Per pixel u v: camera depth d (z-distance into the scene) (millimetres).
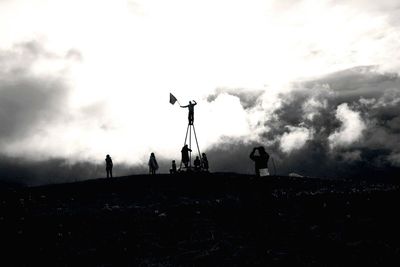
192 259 12117
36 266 12547
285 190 19875
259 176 13016
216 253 12352
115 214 17219
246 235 13602
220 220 15414
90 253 13312
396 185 20266
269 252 11992
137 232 14852
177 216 16297
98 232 15203
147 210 17531
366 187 20250
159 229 15031
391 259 10883
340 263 10945
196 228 14742
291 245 12438
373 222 13820
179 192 20984
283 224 14234
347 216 14625
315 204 16500
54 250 13758
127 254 13016
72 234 15172
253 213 15703
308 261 11219
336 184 21531
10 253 13695
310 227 13891
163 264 11953
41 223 16609
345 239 12594
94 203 19781
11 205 19859
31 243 14531
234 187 21328
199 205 17500
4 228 16219
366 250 11617
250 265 11266
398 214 14258
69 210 18500
